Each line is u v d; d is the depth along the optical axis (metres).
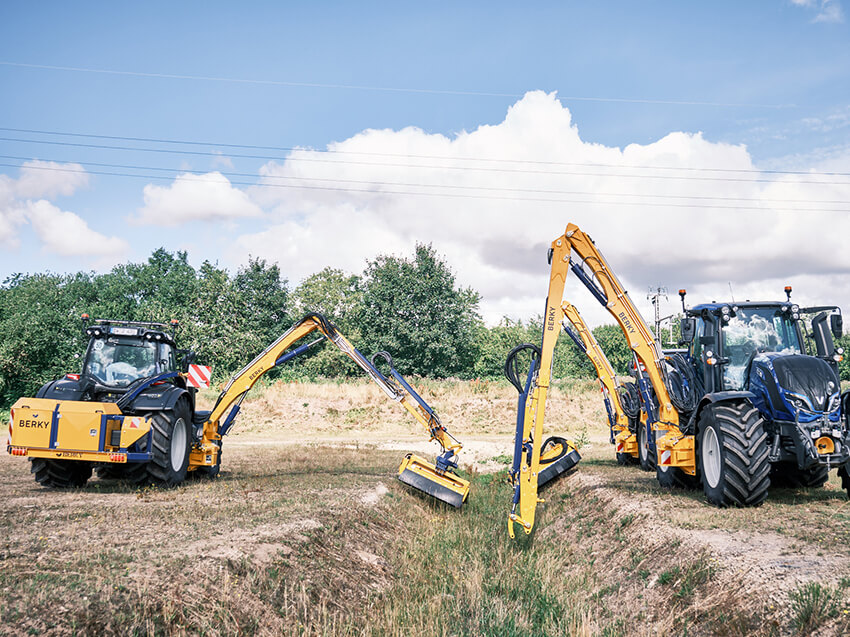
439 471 11.95
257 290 55.81
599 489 10.73
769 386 8.30
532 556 8.69
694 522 7.34
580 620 6.24
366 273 52.38
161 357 11.45
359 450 19.59
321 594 6.15
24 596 4.44
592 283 9.91
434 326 49.94
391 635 5.78
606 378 14.52
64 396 10.23
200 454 11.94
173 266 66.81
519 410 9.12
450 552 8.78
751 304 9.58
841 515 7.13
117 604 4.56
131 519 7.26
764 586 5.25
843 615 4.45
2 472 12.44
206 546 6.11
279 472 13.30
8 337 37.09
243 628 4.98
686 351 12.24
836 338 8.90
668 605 5.98
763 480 7.84
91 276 65.19
